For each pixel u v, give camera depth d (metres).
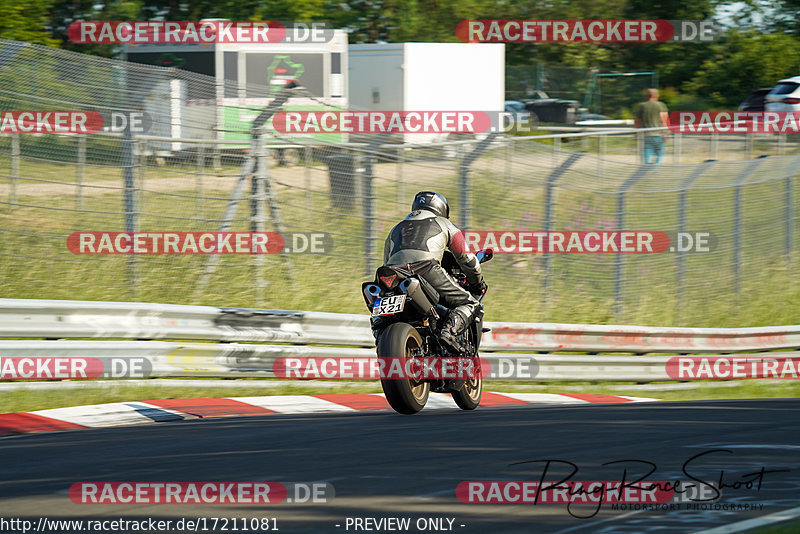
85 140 41.91
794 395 45.88
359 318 40.53
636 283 53.56
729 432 23.52
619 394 44.16
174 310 35.59
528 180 50.56
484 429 24.38
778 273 60.34
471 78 89.12
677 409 28.97
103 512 15.77
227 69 75.69
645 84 123.25
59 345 32.97
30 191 41.62
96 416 30.02
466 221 47.66
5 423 28.31
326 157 45.84
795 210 63.91
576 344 44.69
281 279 45.09
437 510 15.80
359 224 46.09
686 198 54.47
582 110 118.00
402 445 21.88
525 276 50.28
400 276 28.52
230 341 37.22
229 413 32.00
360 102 87.31
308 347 39.09
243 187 43.66
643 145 69.88
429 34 134.00
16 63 39.84
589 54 151.25
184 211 44.03
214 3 109.06
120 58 84.44
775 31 157.25
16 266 40.59
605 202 55.19
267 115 44.06
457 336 28.91
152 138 41.47
